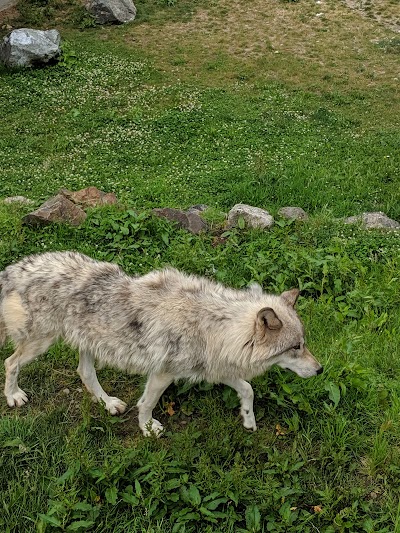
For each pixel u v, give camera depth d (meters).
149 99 5.70
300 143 4.98
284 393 2.06
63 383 2.18
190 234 3.23
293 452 1.85
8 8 7.35
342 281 2.90
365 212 3.94
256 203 4.04
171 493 1.70
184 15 7.52
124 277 1.96
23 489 1.70
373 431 2.00
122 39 6.91
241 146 4.93
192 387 2.11
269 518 1.66
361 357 2.34
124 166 4.66
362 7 7.70
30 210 3.47
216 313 1.84
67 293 1.89
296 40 6.94
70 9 7.47
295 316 1.87
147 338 1.84
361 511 1.71
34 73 6.05
